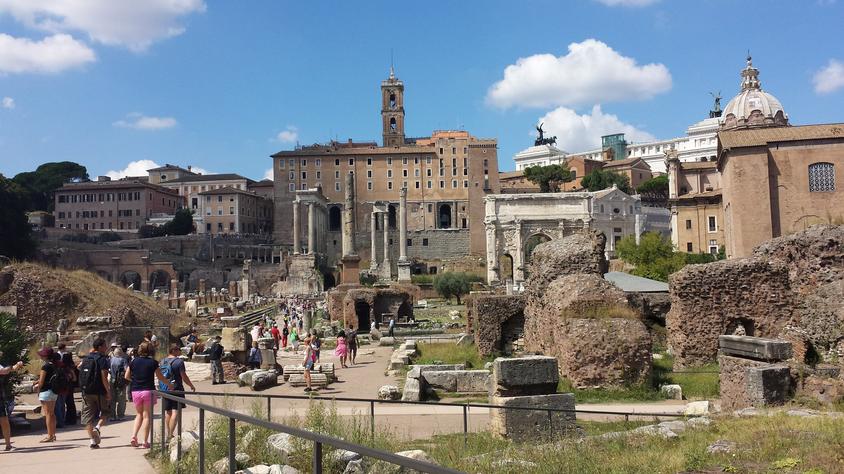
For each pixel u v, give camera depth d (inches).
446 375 954.7
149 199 7795.3
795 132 2586.1
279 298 5132.9
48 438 623.8
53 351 645.9
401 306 2568.9
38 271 1614.2
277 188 7775.6
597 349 872.9
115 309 1614.2
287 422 607.2
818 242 983.6
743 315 1051.3
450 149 7790.4
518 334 1348.4
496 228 5300.2
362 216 7731.3
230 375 1189.1
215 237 7027.6
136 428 592.4
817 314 965.8
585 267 1074.7
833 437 471.5
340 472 453.7
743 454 455.5
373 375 1221.7
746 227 2536.9
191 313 2373.3
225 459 469.7
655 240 3289.9
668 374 986.7
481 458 482.6
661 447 498.6
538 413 586.6
